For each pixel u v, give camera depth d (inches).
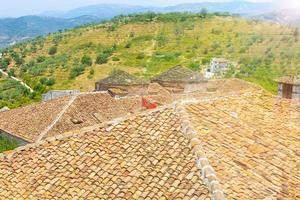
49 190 473.7
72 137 543.8
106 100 1603.1
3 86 4751.5
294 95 1230.9
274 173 462.3
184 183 412.5
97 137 529.3
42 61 6141.7
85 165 492.1
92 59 5831.7
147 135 504.1
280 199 414.3
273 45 5413.4
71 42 6983.3
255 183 428.5
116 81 2127.2
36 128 1433.3
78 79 5068.9
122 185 444.1
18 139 1439.5
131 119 541.0
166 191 413.4
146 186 430.3
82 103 1534.2
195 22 6978.4
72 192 460.4
